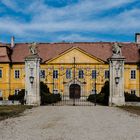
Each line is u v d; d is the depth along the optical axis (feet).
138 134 51.19
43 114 85.30
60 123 65.26
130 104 119.24
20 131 53.93
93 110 98.84
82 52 220.02
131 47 231.30
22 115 82.89
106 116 80.28
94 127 59.26
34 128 57.82
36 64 118.83
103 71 218.38
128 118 76.13
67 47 233.96
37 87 118.73
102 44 235.20
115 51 119.34
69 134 50.90
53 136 48.85
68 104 135.23
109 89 118.73
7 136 48.57
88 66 219.20
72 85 219.82
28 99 118.42
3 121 68.95
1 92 218.79
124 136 49.11
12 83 221.87
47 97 133.69
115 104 116.88
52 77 218.18
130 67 220.64
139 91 219.00
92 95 180.24
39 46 234.99
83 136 48.96
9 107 108.78
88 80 219.00
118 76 117.50
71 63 219.41
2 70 219.61
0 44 226.58
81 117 77.46
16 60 222.89
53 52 230.68
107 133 52.08
